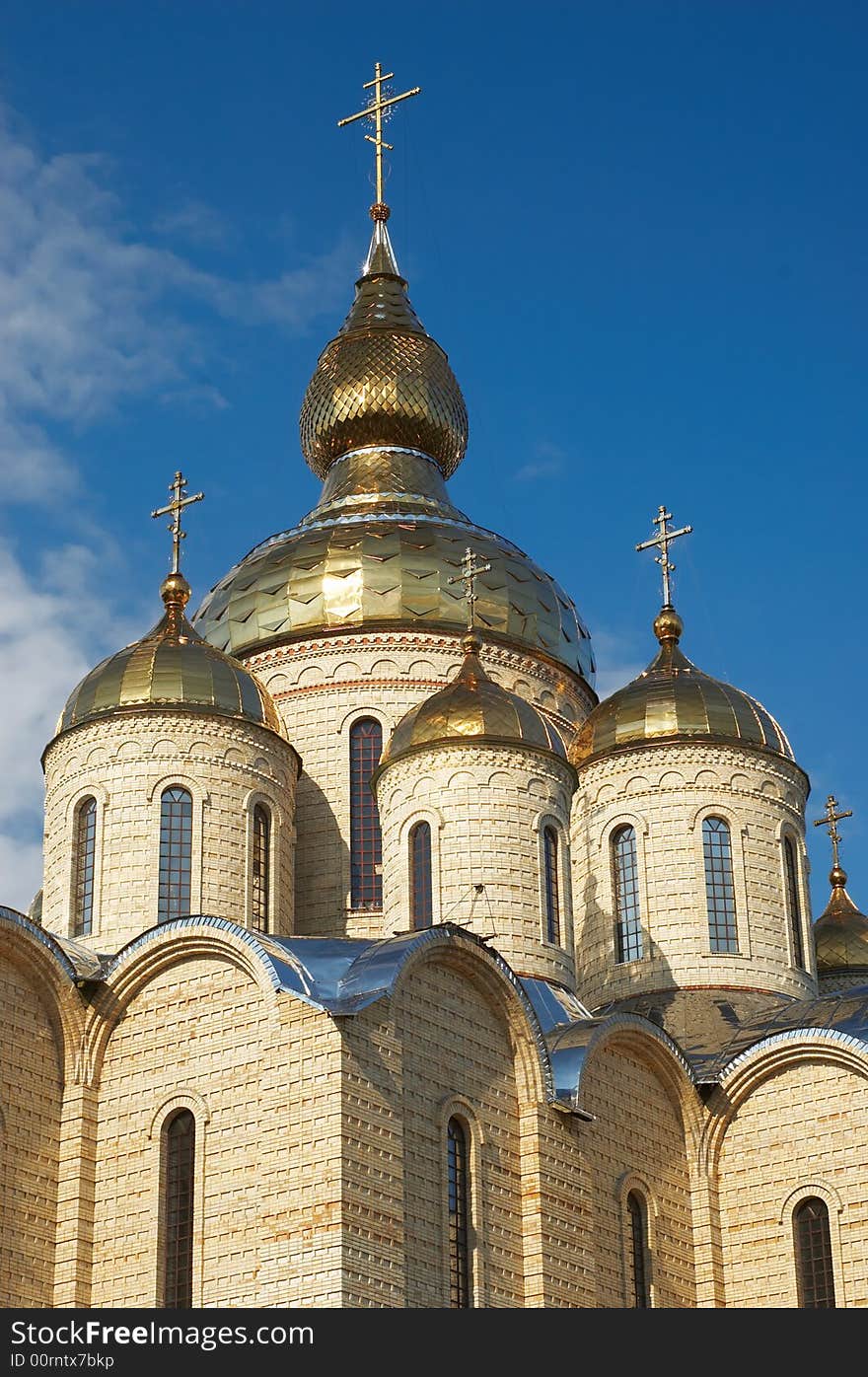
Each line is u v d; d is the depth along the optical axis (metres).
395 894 51.09
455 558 60.09
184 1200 41.50
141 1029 43.09
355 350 65.56
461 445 66.56
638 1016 48.12
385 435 65.06
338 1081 39.53
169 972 43.09
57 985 43.28
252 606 59.88
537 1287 42.84
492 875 50.22
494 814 50.72
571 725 60.62
